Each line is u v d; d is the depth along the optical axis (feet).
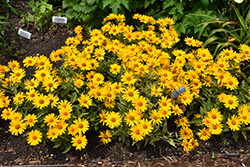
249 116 8.31
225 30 10.47
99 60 9.65
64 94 8.30
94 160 8.37
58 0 12.80
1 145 8.53
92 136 9.02
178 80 8.91
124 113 8.15
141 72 8.86
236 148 8.98
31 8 12.95
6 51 10.97
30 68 10.79
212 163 8.40
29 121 7.62
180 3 11.10
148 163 8.36
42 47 11.66
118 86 8.32
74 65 8.98
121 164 8.29
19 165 8.03
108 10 11.58
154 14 11.97
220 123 8.79
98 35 9.92
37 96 7.74
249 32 10.44
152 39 10.06
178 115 8.96
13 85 8.71
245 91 9.34
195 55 9.78
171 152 8.76
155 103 8.41
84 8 11.37
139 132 7.59
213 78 9.45
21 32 11.21
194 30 10.88
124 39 10.53
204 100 9.50
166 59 9.37
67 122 8.16
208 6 11.12
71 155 8.46
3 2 11.67
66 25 12.35
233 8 11.22
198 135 9.16
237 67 9.52
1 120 9.23
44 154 8.42
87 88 8.63
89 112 8.82
